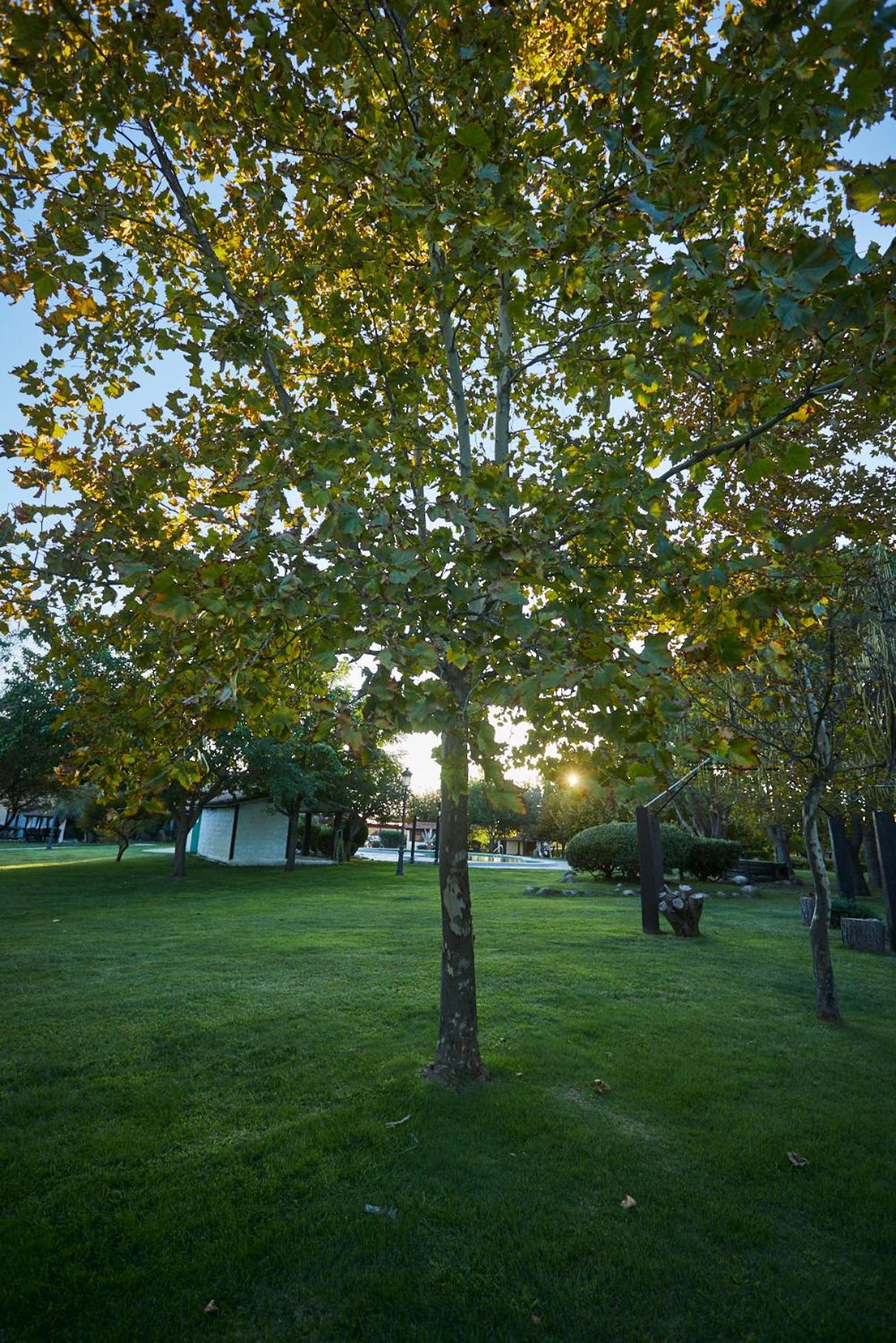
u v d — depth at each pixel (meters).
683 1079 4.95
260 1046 5.33
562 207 3.34
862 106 1.86
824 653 6.62
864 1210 3.52
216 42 3.19
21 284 3.65
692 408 4.90
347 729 2.28
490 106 2.98
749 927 11.98
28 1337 2.62
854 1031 6.21
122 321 3.93
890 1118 4.49
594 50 2.58
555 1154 3.90
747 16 2.10
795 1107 4.59
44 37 2.85
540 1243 3.18
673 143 2.42
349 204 4.23
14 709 18.48
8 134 3.53
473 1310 2.80
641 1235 3.27
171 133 3.40
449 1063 4.80
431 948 9.10
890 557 6.11
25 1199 3.41
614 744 2.22
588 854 20.39
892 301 1.85
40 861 27.52
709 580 2.73
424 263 4.55
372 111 3.36
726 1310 2.85
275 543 2.57
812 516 6.26
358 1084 4.67
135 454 3.26
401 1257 3.08
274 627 2.66
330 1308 2.80
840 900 12.38
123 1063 5.01
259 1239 3.15
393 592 2.37
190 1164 3.74
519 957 8.63
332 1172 3.66
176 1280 2.92
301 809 27.45
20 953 8.58
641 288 4.06
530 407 6.52
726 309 2.49
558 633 2.30
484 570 2.37
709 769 7.04
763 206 3.62
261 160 3.97
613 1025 6.03
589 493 3.02
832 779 7.27
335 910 13.13
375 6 2.96
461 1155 3.85
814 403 3.21
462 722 2.15
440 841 5.21
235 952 8.75
